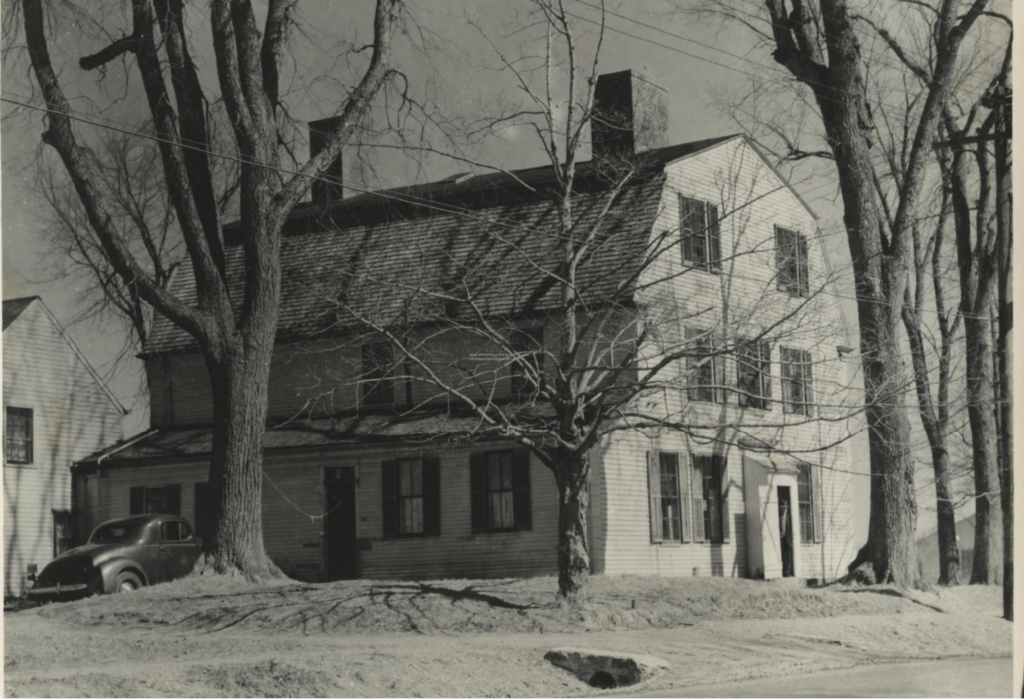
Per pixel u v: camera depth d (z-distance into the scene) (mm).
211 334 28453
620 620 23047
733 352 24516
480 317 23953
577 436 23375
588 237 24578
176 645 20172
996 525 34719
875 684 16469
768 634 22656
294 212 39750
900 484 29859
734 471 34531
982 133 34031
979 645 23953
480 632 21750
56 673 15562
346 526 34156
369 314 28766
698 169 33844
